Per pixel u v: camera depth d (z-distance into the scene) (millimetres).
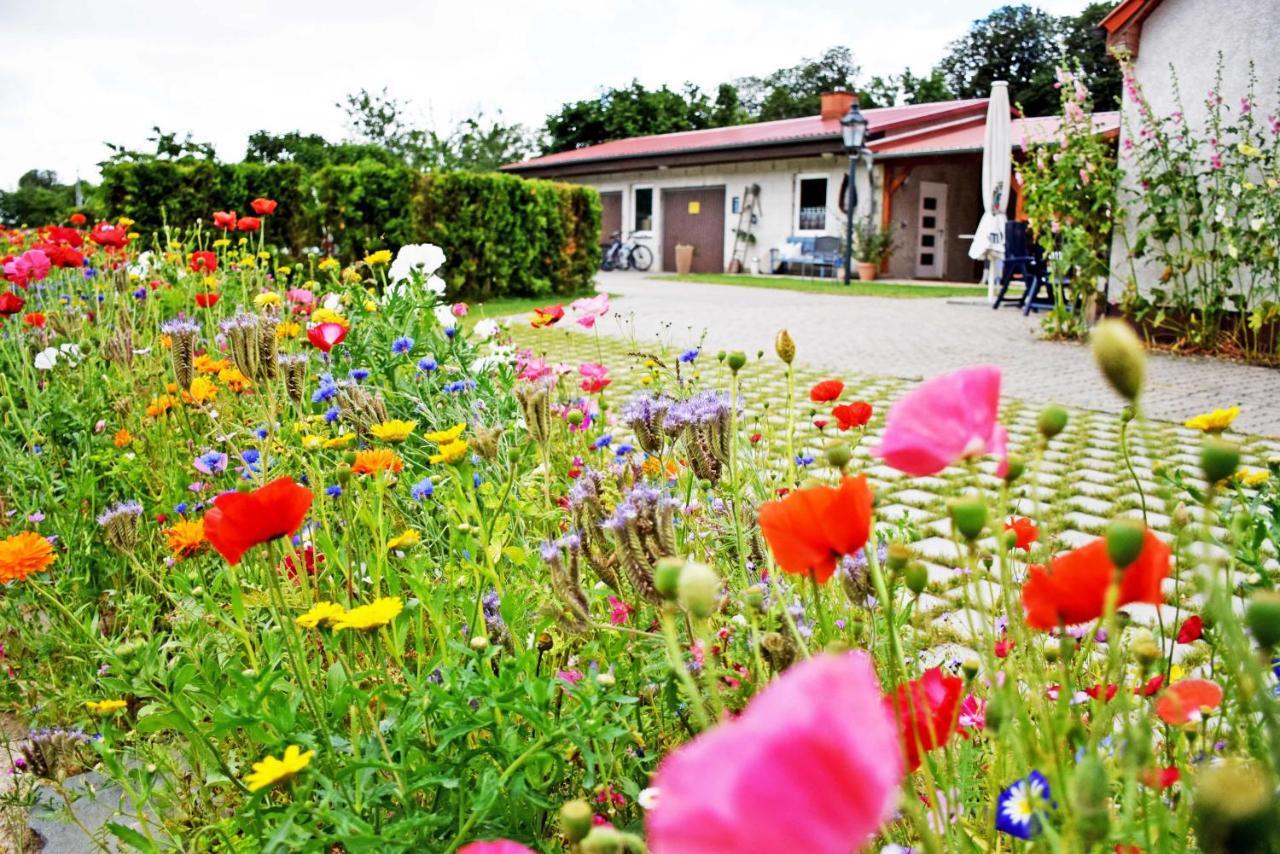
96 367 3928
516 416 3348
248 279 5855
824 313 12391
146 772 1618
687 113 37312
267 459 2555
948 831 914
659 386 3520
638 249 24797
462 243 14711
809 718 386
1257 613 639
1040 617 824
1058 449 5227
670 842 397
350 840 1234
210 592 2086
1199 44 8453
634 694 1638
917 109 23312
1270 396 6469
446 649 1701
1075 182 9227
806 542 923
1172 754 1310
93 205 13688
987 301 13742
